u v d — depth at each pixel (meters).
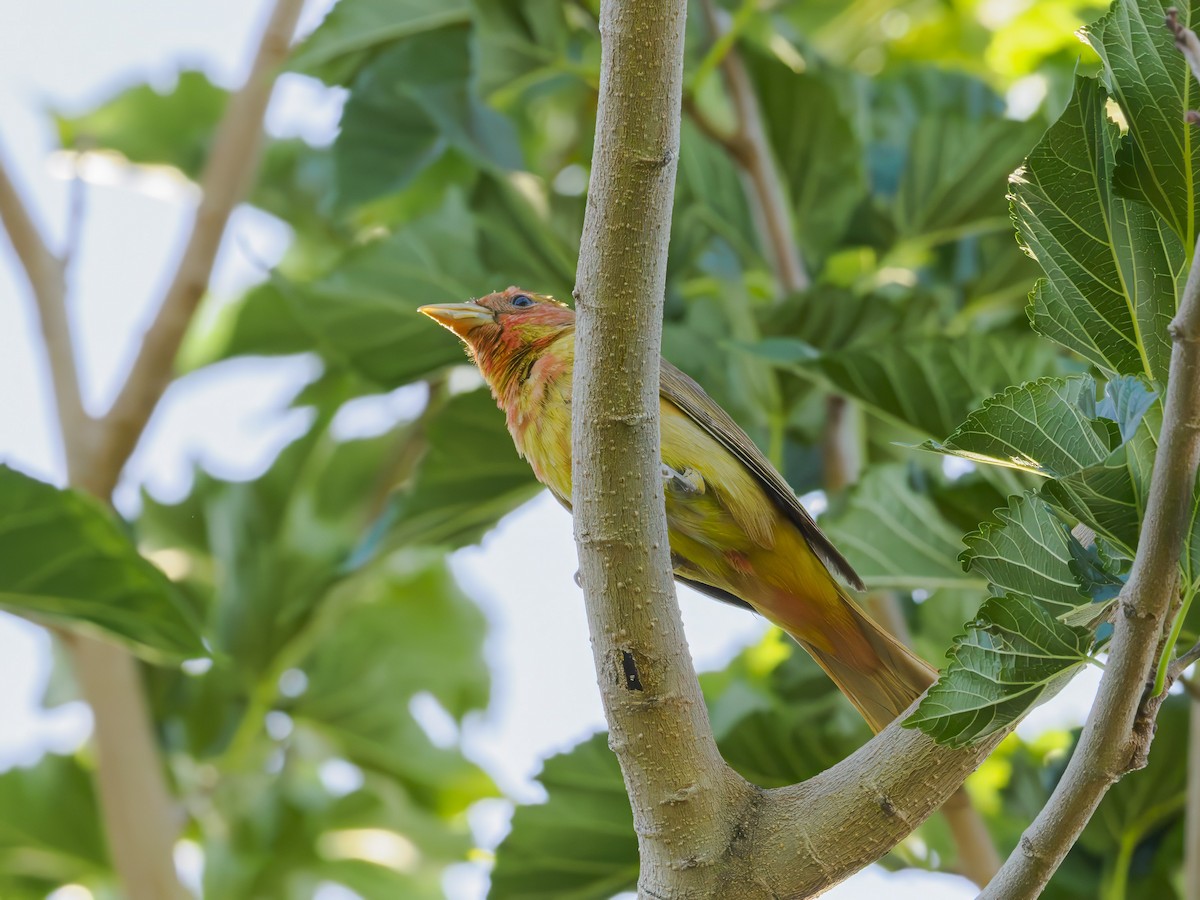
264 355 12.70
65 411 11.33
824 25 14.37
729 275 11.00
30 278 11.50
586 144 12.90
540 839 9.77
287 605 12.45
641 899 5.40
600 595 5.25
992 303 11.34
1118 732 4.61
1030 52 14.22
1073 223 4.99
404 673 13.61
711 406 8.86
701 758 5.30
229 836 12.94
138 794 10.45
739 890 5.27
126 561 7.76
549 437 8.72
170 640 8.12
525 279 11.04
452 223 10.98
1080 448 4.85
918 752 5.27
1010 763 11.27
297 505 12.74
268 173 13.77
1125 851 9.63
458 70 11.66
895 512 9.15
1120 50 4.79
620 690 5.26
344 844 13.60
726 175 11.29
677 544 8.71
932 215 11.35
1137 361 5.05
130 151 14.02
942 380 8.88
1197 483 4.51
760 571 8.55
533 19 10.71
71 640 10.68
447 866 13.65
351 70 11.83
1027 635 4.83
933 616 10.61
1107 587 4.90
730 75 11.30
